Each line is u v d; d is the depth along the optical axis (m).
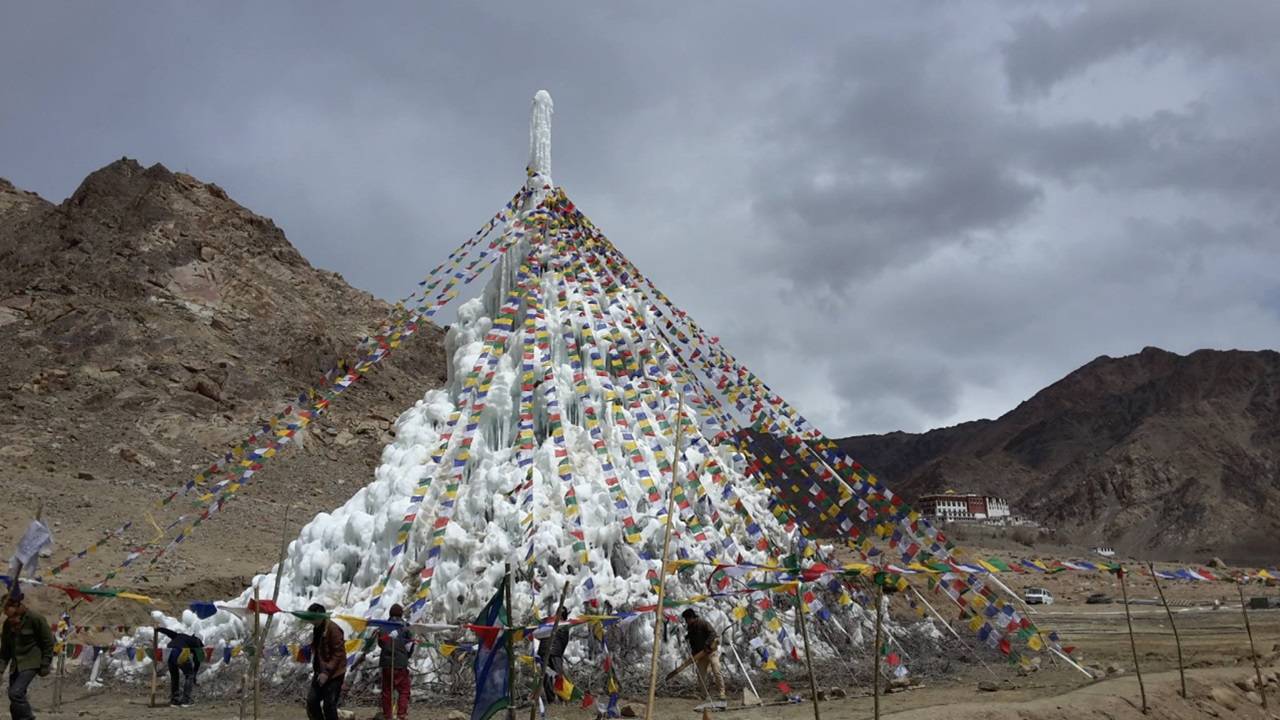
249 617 21.62
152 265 109.00
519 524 21.69
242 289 111.12
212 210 125.25
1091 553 119.31
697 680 19.80
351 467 80.75
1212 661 24.91
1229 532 191.00
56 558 44.22
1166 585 66.25
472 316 28.30
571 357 25.83
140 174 126.69
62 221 116.06
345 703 18.62
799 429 22.19
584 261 26.75
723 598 21.17
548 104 29.11
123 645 22.42
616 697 16.61
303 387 95.19
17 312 97.38
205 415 83.69
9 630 14.73
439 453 22.34
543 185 28.22
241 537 54.53
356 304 122.56
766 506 25.61
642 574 21.34
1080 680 20.31
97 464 69.00
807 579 14.45
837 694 18.75
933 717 15.23
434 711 17.89
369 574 21.92
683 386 24.75
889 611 26.11
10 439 69.81
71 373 86.00
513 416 24.80
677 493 22.31
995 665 23.44
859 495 20.31
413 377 106.62
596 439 23.53
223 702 19.86
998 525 153.62
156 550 47.88
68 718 18.06
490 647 13.60
